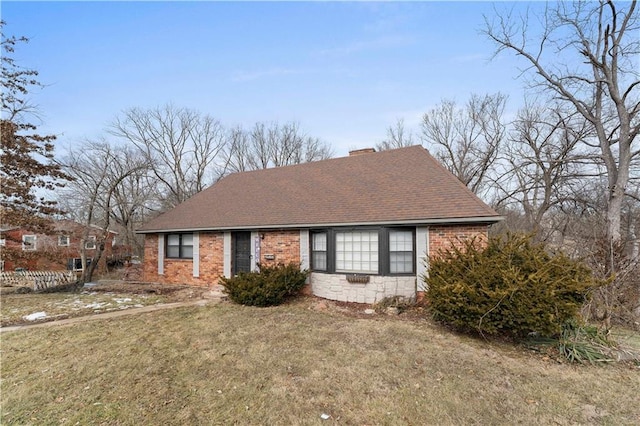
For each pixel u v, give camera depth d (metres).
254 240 11.62
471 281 6.29
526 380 4.66
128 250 25.02
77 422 3.60
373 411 3.81
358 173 12.46
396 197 10.14
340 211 10.36
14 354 5.61
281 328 7.03
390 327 7.12
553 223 16.72
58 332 6.79
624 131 12.33
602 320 7.06
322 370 4.91
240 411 3.80
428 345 6.00
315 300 9.87
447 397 4.14
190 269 13.09
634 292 7.82
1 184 12.29
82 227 18.45
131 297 10.69
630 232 13.73
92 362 5.20
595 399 4.15
